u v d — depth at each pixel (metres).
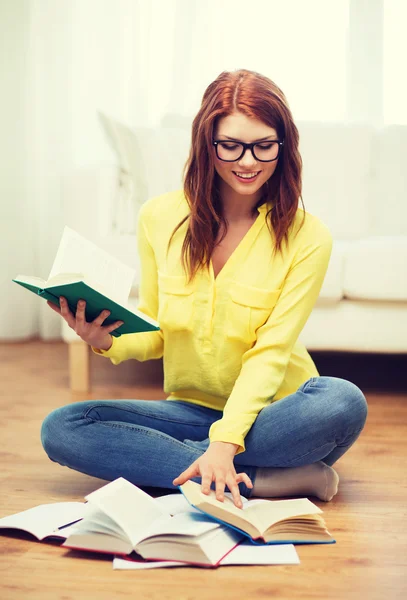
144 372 2.89
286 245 1.44
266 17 3.57
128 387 2.60
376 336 2.40
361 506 1.45
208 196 1.42
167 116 3.21
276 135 1.34
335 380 1.40
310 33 3.56
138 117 3.65
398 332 2.40
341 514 1.40
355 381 2.73
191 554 1.14
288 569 1.13
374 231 3.21
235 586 1.08
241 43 3.58
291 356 1.54
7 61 3.63
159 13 3.62
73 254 1.32
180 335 1.49
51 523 1.27
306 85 3.58
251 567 1.14
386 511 1.42
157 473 1.43
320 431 1.37
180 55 3.57
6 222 3.68
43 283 1.28
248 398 1.34
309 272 1.44
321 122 3.22
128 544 1.15
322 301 2.40
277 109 1.33
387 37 3.54
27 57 3.65
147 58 3.63
